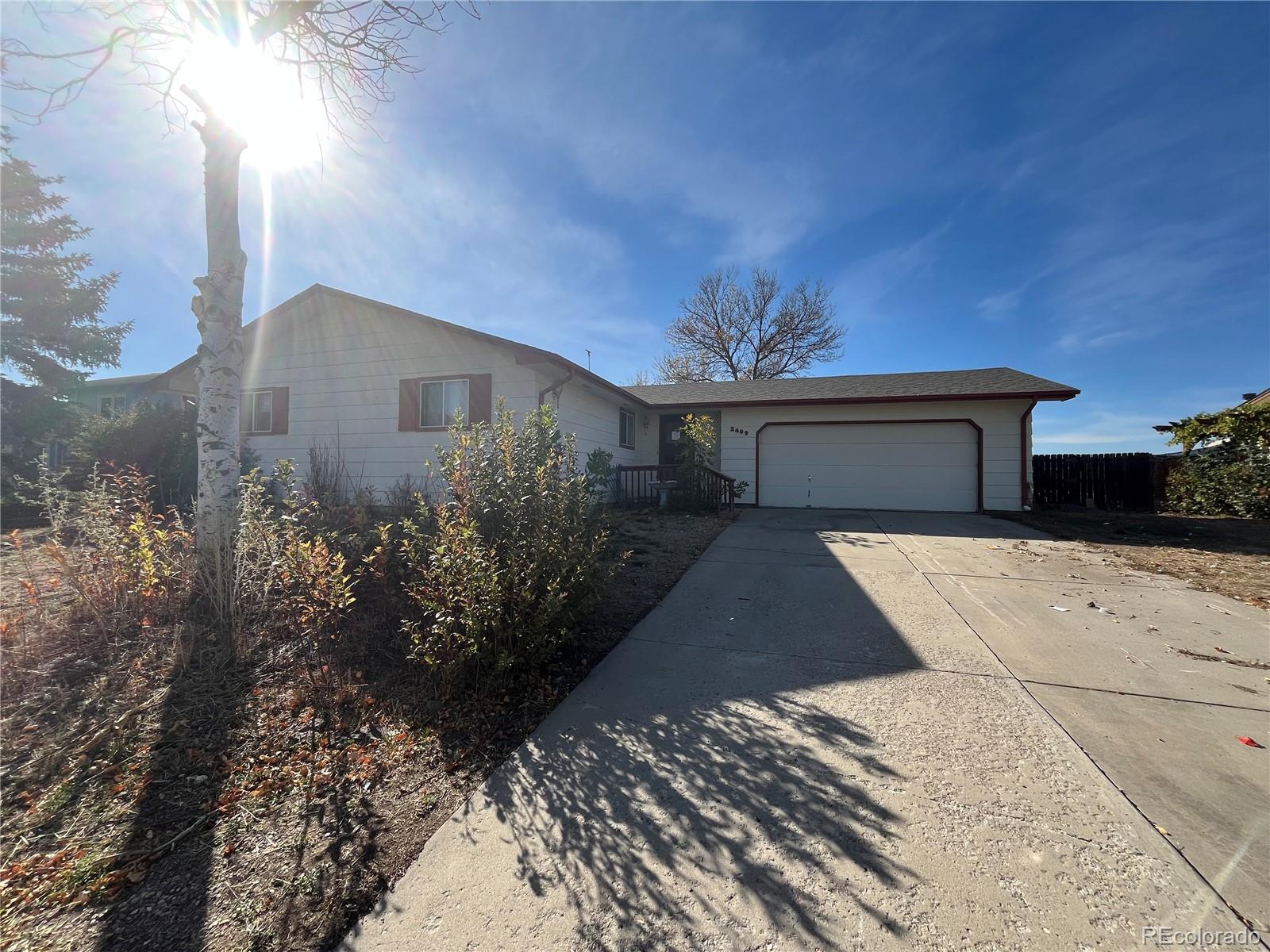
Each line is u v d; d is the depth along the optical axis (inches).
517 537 132.3
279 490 372.5
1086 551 272.1
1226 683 121.9
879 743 99.7
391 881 69.9
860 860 70.7
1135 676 126.3
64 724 105.7
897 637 154.6
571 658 143.3
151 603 146.3
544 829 79.0
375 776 93.8
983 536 319.6
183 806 85.7
